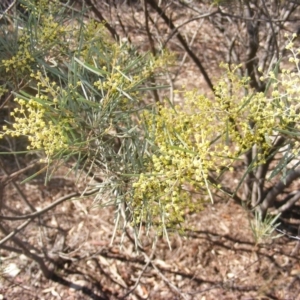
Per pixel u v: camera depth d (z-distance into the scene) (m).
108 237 3.58
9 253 3.44
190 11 4.60
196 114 1.40
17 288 3.22
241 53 3.90
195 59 3.12
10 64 1.62
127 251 3.46
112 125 1.44
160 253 3.41
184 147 1.29
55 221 3.72
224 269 3.30
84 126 1.43
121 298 3.17
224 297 3.11
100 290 3.22
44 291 3.21
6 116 3.57
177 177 1.26
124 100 1.53
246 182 3.43
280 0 2.49
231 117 1.40
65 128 1.36
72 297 3.18
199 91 4.86
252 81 2.95
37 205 3.84
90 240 3.56
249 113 1.39
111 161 1.53
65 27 1.80
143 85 1.99
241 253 3.38
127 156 1.50
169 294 3.18
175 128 1.40
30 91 2.28
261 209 3.23
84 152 1.56
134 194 1.43
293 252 3.32
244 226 3.54
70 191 3.97
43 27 1.69
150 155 1.48
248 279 3.21
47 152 1.32
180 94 4.85
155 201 1.44
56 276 3.30
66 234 3.62
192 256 3.38
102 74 1.52
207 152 1.24
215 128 1.41
